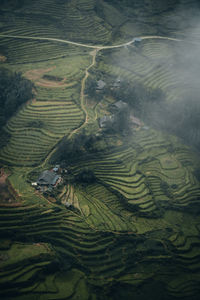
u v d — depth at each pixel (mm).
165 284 47344
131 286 46312
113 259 48719
